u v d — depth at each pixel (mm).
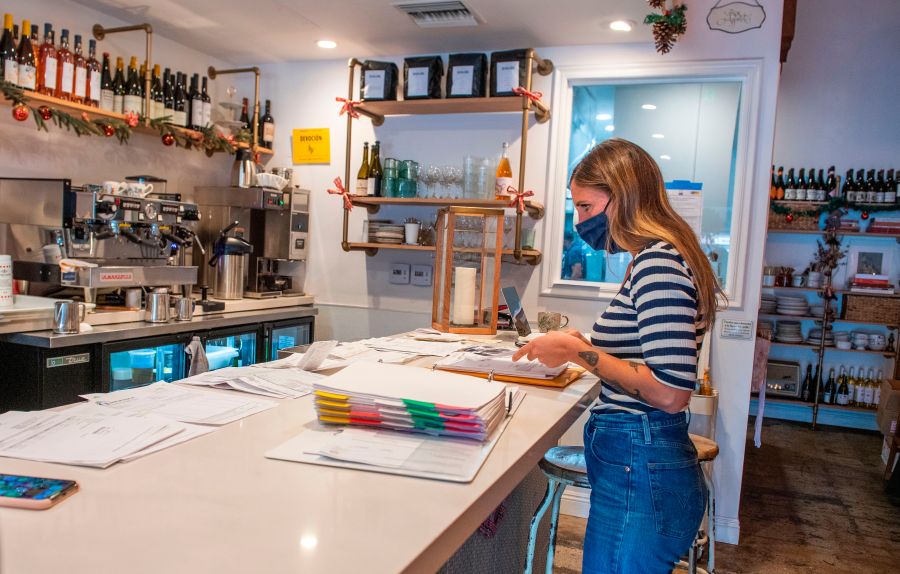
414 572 699
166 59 3703
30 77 2779
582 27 3121
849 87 5422
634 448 1315
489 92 3334
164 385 1516
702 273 1258
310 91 3979
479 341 2482
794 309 5504
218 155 4184
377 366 1443
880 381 5426
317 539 733
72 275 2729
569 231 3482
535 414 1400
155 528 744
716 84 3238
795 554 3053
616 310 1354
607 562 1328
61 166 3244
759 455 4656
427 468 993
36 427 1109
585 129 3451
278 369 1757
